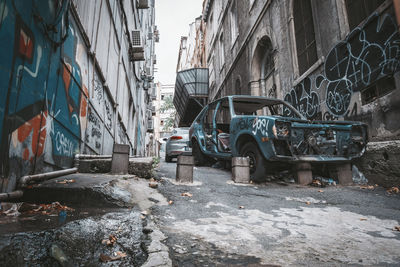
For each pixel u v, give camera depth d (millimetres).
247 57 12570
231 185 4180
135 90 14125
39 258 1408
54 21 3180
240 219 2584
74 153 4324
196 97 20656
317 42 6797
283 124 4055
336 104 5941
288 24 8547
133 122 14219
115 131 8242
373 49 4891
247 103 6301
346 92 5629
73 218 2170
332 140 4352
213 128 6148
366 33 5082
